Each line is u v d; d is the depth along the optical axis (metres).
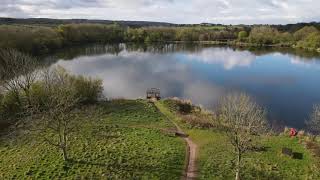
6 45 97.31
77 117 47.44
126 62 119.50
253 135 41.59
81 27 188.00
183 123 49.38
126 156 36.88
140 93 74.81
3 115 49.66
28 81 52.78
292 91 77.56
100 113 52.78
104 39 196.12
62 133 42.97
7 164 35.31
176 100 61.00
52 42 144.88
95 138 41.91
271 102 68.50
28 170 33.62
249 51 157.50
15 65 66.50
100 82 62.72
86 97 57.69
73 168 33.94
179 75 95.94
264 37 191.00
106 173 33.03
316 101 69.00
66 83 51.97
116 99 62.66
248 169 35.03
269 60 126.38
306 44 168.88
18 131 44.16
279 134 45.91
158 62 120.19
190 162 36.81
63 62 115.25
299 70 104.06
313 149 39.53
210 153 38.91
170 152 38.50
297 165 36.22
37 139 41.44
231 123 35.75
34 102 50.88
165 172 34.09
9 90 52.56
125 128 46.34
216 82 86.88
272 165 35.97
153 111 55.09
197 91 77.25
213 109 61.19
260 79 90.38
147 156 37.16
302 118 58.16
